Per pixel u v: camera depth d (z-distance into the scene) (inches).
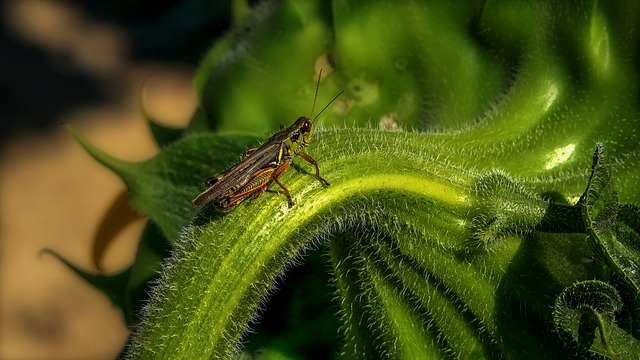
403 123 15.5
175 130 16.9
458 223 13.6
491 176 13.6
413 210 13.7
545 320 13.7
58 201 48.6
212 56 16.3
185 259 13.4
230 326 13.4
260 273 13.4
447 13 15.2
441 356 14.1
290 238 13.5
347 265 14.3
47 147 49.8
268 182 13.5
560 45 14.7
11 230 47.9
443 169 13.7
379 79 15.5
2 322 45.6
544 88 14.7
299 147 13.6
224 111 15.9
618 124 14.4
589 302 13.1
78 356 45.0
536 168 14.4
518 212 13.5
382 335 14.3
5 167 49.4
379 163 13.7
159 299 13.4
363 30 15.5
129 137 48.8
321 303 14.8
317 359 14.8
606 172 13.1
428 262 13.9
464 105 15.2
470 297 13.9
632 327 13.2
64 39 51.8
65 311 45.9
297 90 15.7
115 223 17.2
